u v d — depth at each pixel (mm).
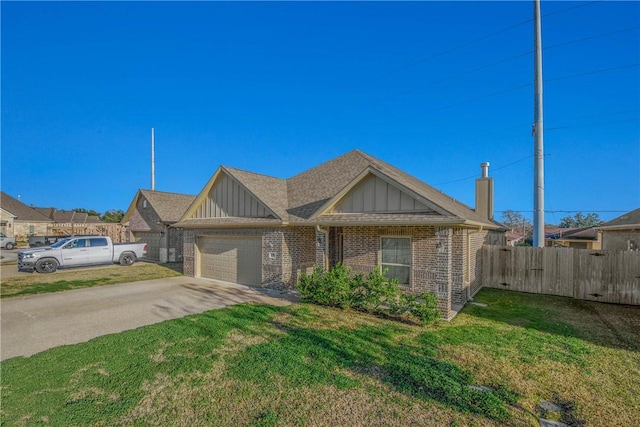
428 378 5395
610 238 19141
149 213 25047
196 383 5203
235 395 4863
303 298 10820
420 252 10906
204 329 7793
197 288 13414
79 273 17156
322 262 11641
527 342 7230
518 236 47281
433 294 8805
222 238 15438
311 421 4242
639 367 6012
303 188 15961
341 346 6746
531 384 5309
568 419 4387
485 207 17703
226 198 15188
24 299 11312
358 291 9555
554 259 12844
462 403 4680
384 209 10656
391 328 8023
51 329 8008
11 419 4223
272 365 5824
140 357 6172
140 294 12188
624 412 4562
